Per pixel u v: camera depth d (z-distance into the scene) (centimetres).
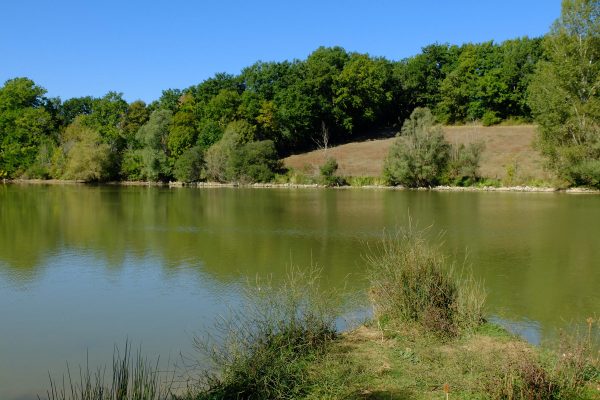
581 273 1507
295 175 6512
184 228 2575
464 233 2308
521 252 1848
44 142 7844
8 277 1559
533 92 4766
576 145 4519
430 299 932
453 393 656
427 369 729
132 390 666
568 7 4441
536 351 787
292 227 2586
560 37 4441
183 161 6931
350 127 8575
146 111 9000
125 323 1122
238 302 1243
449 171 5525
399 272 965
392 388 676
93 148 7269
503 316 1091
